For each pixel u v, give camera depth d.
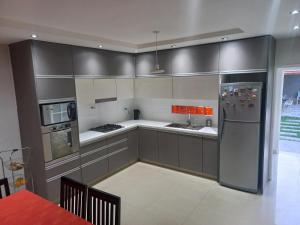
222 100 3.71
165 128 4.65
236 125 3.63
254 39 3.44
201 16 2.46
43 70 3.23
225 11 2.27
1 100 3.37
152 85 4.90
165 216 3.17
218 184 4.05
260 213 3.18
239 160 3.70
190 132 4.29
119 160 4.68
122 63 4.72
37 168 3.44
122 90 4.88
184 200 3.56
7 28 2.49
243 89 3.48
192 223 3.01
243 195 3.66
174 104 5.12
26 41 3.11
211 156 4.13
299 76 6.44
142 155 5.16
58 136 3.47
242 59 3.59
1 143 3.42
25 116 3.42
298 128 6.63
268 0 1.90
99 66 4.18
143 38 3.74
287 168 4.70
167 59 4.50
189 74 4.24
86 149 3.96
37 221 1.87
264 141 3.57
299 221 2.99
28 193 2.35
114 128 4.71
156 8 2.19
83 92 3.97
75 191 2.23
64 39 3.20
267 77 3.41
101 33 3.29
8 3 1.95
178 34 3.48
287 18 2.44
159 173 4.58
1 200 2.21
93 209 2.05
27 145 3.51
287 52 3.68
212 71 3.95
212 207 3.36
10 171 3.55
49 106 3.31
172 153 4.65
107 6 2.10
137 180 4.30
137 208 3.38
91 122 4.72
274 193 3.71
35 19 2.47
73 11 2.22
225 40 3.67
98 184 4.16
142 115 5.75
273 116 3.95
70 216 1.94
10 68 3.44
